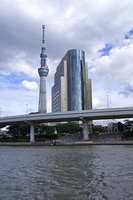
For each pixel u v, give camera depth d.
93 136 107.56
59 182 16.67
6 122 115.25
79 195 13.20
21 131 126.94
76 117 95.31
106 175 18.89
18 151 55.59
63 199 12.57
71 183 16.20
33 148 70.12
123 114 86.44
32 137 110.38
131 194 13.23
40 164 27.55
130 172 20.12
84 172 20.56
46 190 14.55
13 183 16.84
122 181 16.53
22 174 20.72
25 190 14.73
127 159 30.56
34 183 16.64
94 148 60.41
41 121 110.62
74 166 24.72
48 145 92.00
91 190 14.21
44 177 18.77
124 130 114.25
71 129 138.25
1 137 135.00
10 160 33.44
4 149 66.31
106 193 13.49
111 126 134.75
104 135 107.44
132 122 113.75
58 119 102.62
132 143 78.44
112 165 24.78
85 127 100.81
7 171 22.70
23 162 30.38
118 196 12.86
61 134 122.88
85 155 38.47
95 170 21.58
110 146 70.25
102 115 89.94
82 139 100.31
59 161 30.08
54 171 21.62
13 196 13.45
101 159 31.27
